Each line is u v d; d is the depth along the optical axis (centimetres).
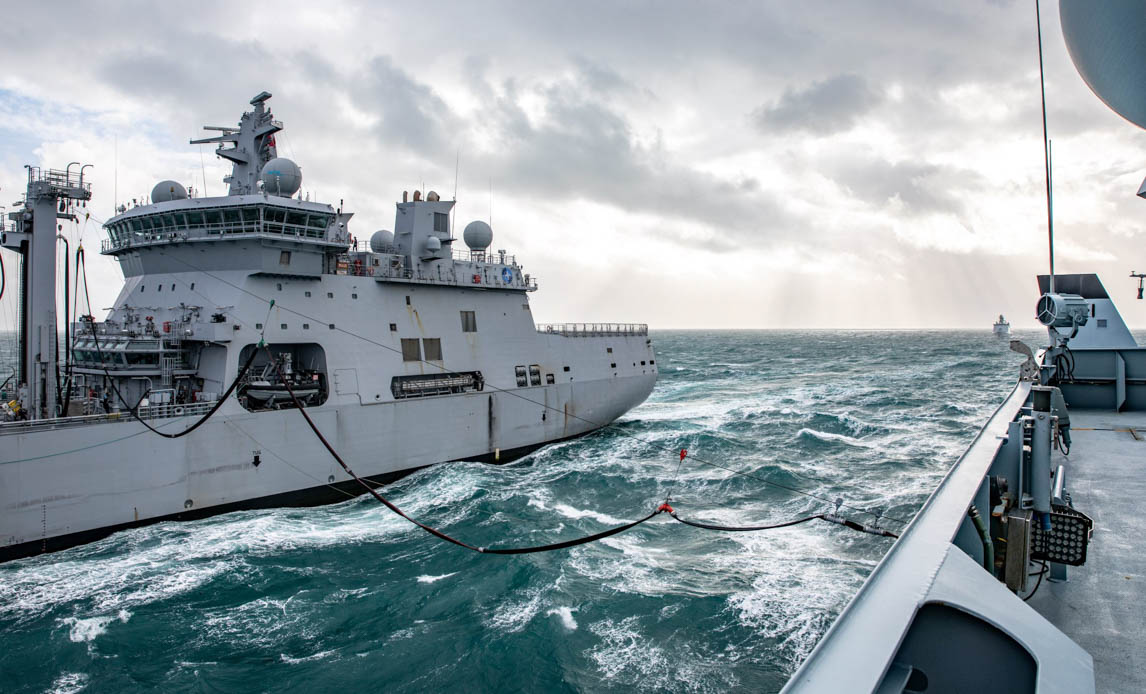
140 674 1639
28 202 2467
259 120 3291
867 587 490
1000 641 455
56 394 2486
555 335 3919
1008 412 1184
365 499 2914
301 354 3058
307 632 1819
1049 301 1595
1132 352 1998
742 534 2502
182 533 2425
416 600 1980
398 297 3216
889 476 3309
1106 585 837
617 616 1873
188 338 2638
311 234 2891
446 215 3469
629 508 2838
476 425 3381
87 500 2277
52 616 1886
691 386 7731
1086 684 387
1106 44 541
